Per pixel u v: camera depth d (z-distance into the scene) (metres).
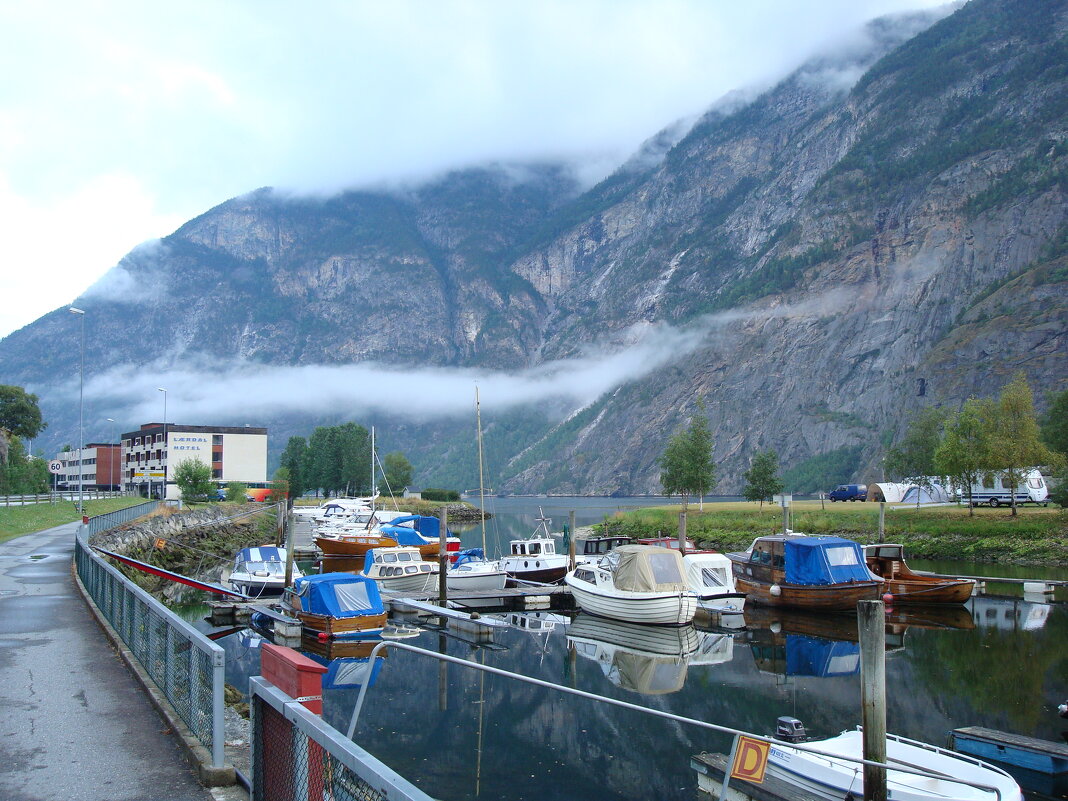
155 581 51.09
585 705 25.50
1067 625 38.50
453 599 45.78
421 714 24.45
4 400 142.88
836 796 15.10
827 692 27.28
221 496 138.62
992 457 70.81
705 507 104.12
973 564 62.16
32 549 47.28
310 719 8.20
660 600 38.91
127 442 197.75
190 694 12.52
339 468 176.12
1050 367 174.88
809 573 43.84
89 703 14.80
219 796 10.45
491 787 18.59
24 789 10.66
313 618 35.53
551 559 56.06
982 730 19.25
